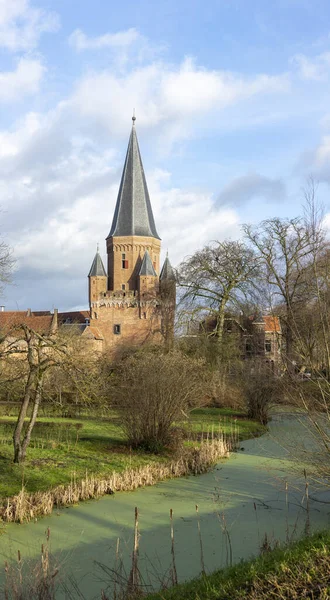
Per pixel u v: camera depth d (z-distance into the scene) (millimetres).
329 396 9320
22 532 9477
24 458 13719
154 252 69688
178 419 16734
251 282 35500
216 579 6215
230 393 27703
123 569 7879
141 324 63594
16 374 15664
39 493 11250
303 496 11648
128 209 68562
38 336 13578
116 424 18375
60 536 9320
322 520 9914
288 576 5781
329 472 9633
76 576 7672
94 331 63812
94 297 64938
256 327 31000
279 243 33750
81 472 13391
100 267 65750
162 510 10859
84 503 11328
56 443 16328
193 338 34000
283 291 28828
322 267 11258
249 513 10547
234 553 8352
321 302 9695
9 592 6555
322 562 5953
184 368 16625
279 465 14797
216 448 16391
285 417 22875
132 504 11289
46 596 6230
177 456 15320
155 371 16266
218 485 12883
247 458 16062
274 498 11633
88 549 8727
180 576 7559
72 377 14344
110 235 68875
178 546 8789
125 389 16656
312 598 5219
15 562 8016
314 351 9734
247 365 27203
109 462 14555
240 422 23312
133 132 69375
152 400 15969
